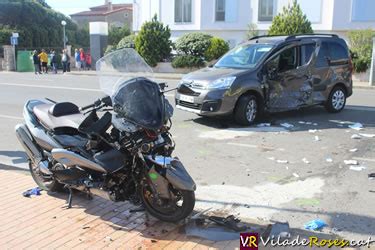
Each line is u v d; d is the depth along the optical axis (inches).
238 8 1143.0
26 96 591.2
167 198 175.6
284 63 403.5
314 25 1066.1
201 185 233.5
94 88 685.9
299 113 447.8
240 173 253.6
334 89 444.5
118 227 180.9
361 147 310.8
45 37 1905.8
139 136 168.4
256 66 387.5
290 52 408.2
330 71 435.2
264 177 246.4
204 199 213.0
